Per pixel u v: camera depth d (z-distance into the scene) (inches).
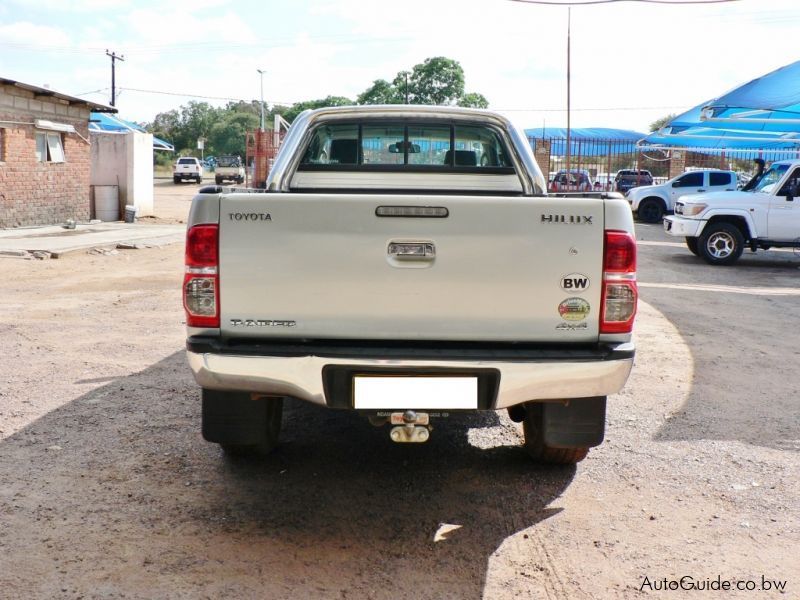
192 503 146.2
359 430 191.5
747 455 179.3
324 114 209.3
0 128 708.7
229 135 4082.2
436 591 116.9
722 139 860.0
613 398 225.3
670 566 126.7
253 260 130.2
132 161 920.3
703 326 343.3
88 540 130.4
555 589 118.6
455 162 221.3
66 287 412.5
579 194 156.7
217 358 129.9
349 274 130.1
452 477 162.2
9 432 183.8
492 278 130.9
